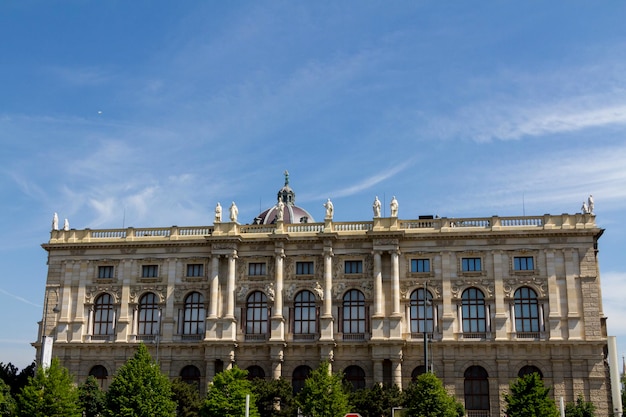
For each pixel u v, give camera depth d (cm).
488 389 7875
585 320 7856
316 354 8238
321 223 8700
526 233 8150
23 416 6781
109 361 8581
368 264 8431
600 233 8169
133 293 8769
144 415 7012
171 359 8475
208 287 8625
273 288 8512
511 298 8069
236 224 8719
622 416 7406
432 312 8200
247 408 4803
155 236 8919
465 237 8294
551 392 7725
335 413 6844
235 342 8288
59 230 9131
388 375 7981
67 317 8781
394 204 8506
